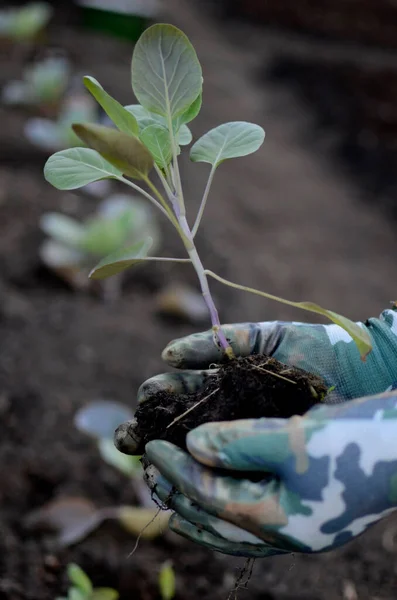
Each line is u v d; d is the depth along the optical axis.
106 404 1.26
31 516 1.24
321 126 3.60
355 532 0.84
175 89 0.87
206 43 4.32
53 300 1.86
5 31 3.41
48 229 1.88
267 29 4.53
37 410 1.44
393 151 3.47
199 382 0.91
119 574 1.19
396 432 0.83
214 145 0.90
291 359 0.92
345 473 0.82
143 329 1.84
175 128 0.89
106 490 1.29
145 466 0.89
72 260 1.93
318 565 1.25
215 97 3.60
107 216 2.00
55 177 0.88
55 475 1.30
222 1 4.81
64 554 1.20
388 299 2.36
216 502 0.83
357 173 3.28
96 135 0.81
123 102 3.09
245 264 2.28
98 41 3.89
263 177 2.99
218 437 0.83
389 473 0.83
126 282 2.04
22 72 3.22
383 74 3.77
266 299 2.15
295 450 0.82
